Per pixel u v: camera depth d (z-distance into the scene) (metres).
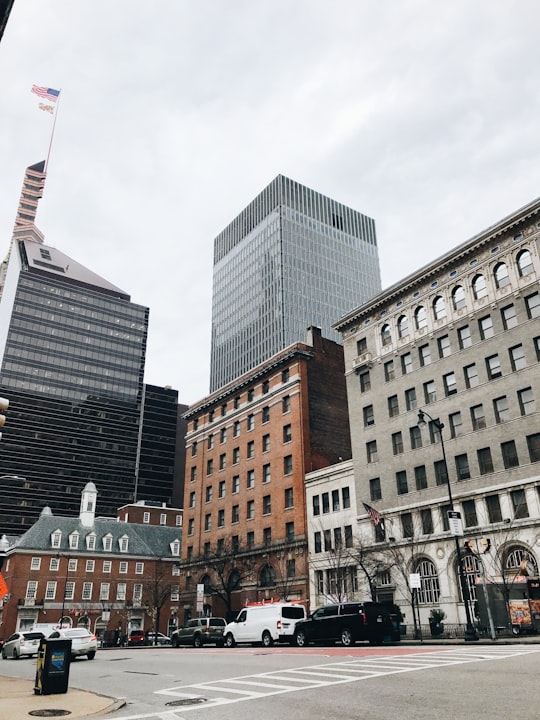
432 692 11.34
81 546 90.00
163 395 176.50
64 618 83.12
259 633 32.22
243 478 63.06
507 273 41.97
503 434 39.09
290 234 156.88
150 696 13.66
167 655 29.12
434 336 46.03
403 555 42.41
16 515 140.38
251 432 63.94
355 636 27.12
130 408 166.88
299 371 59.16
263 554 56.28
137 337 176.62
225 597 60.44
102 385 164.88
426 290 47.66
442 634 32.97
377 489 47.31
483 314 42.78
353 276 166.25
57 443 152.25
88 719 10.62
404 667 15.74
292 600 49.22
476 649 21.41
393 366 49.12
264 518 58.16
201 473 71.44
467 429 41.56
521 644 24.23
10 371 152.62
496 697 10.41
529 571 34.91
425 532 42.41
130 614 88.06
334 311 155.88
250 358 152.75
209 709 11.06
